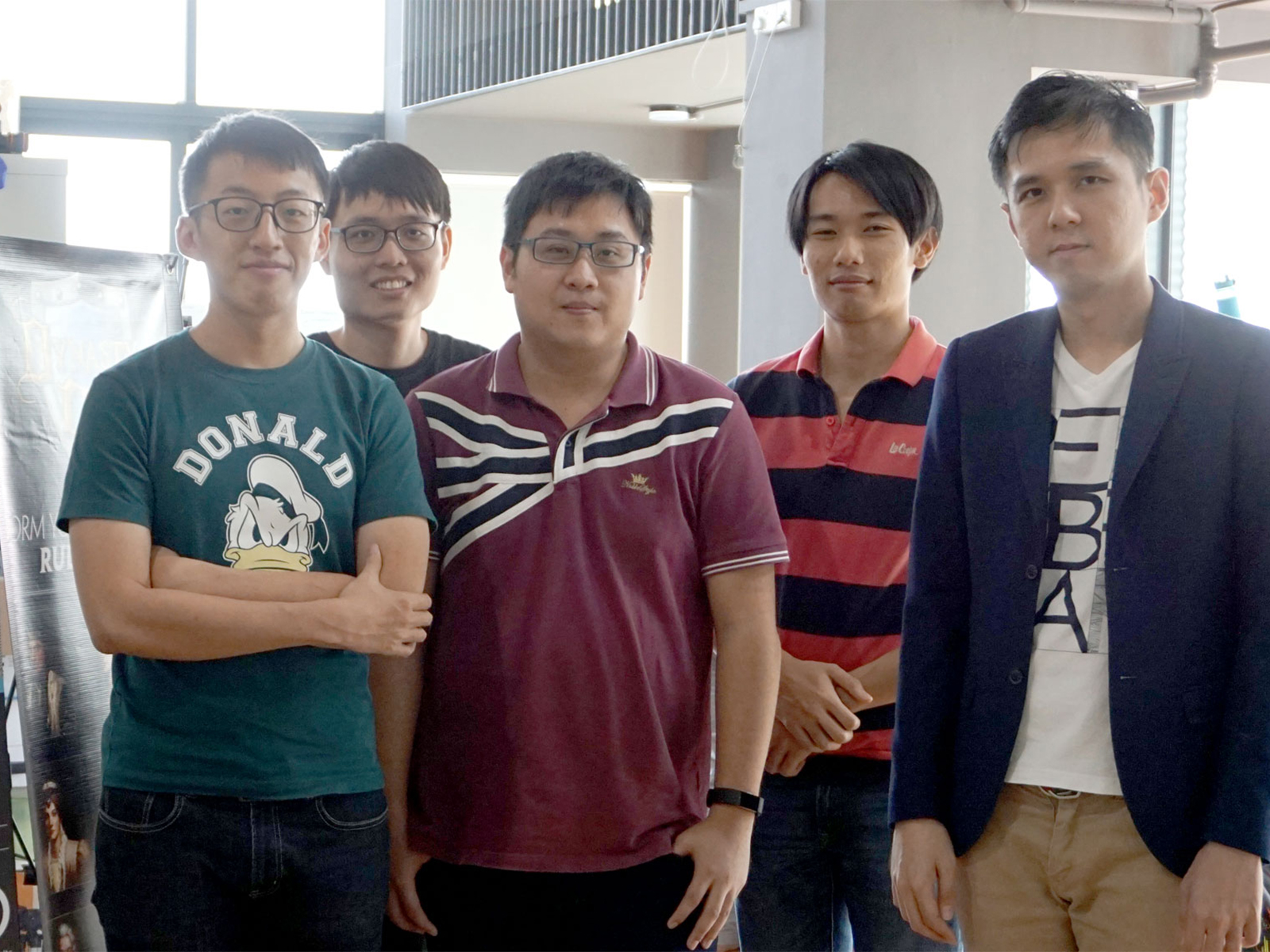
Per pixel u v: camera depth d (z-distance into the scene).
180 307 3.07
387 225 2.42
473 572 1.91
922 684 1.81
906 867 1.79
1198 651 1.63
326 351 1.96
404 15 7.28
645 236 1.98
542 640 1.87
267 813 1.74
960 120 4.04
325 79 7.53
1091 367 1.75
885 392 2.30
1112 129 1.68
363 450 1.90
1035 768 1.70
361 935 1.80
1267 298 4.61
